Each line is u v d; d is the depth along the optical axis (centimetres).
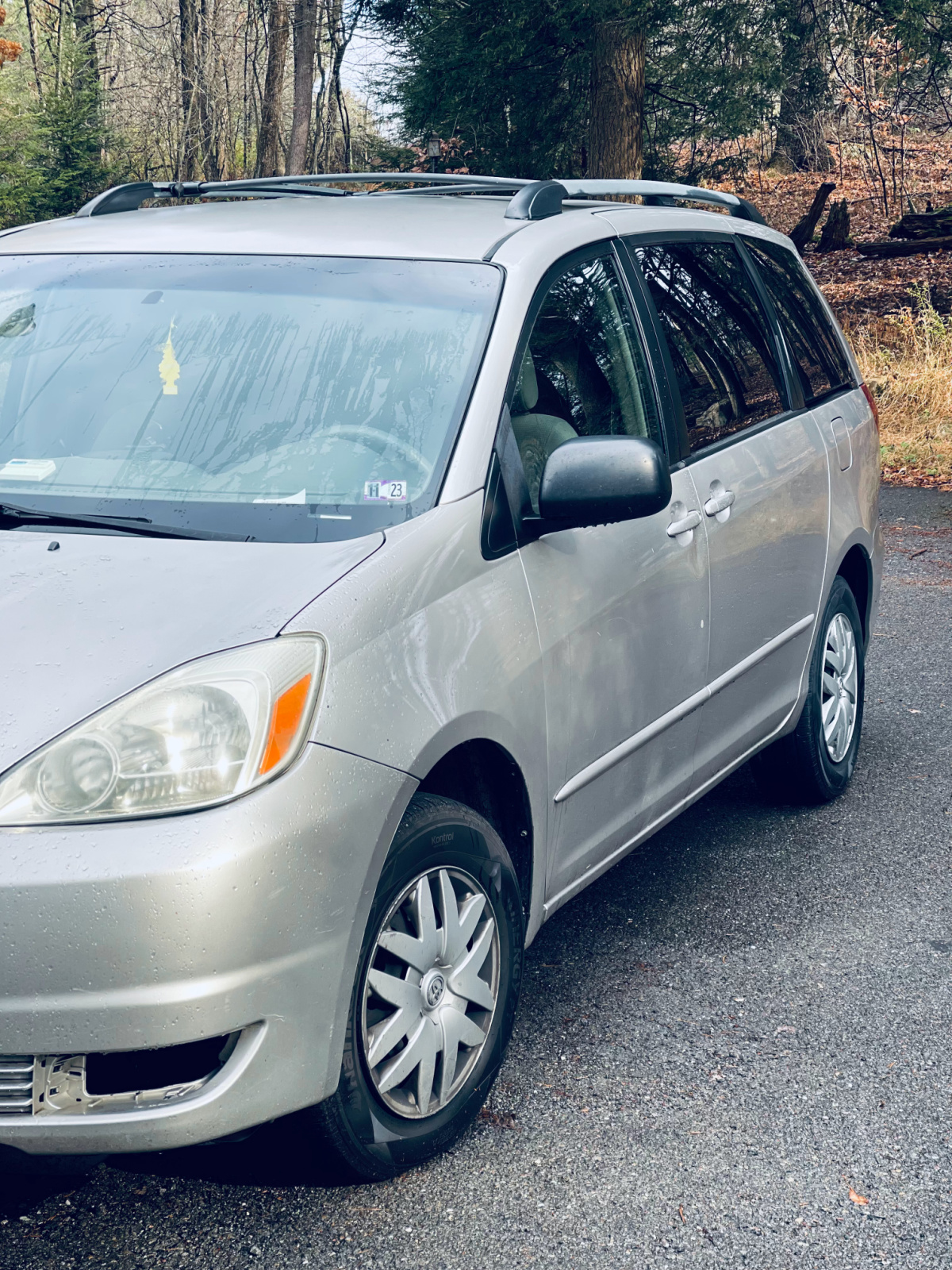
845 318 1820
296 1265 241
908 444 1238
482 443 288
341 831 227
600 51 1659
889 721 573
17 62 3172
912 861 431
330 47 3531
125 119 3462
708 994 344
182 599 241
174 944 210
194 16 3509
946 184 2738
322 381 301
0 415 309
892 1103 296
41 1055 213
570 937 375
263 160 3431
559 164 1927
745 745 410
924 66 1647
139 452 292
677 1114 290
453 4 1773
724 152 2080
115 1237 248
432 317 310
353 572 250
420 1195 261
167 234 354
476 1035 274
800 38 1631
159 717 219
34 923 207
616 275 358
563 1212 257
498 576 280
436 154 1928
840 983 350
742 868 425
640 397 350
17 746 216
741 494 384
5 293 342
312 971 225
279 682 227
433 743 247
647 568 333
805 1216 257
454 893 267
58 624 236
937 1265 244
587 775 314
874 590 506
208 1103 220
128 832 212
